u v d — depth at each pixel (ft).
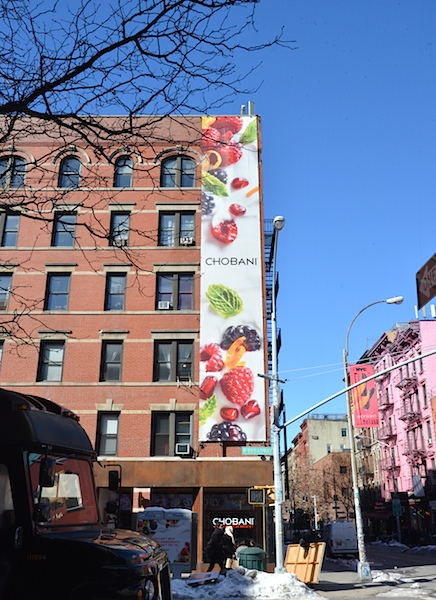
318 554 58.85
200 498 76.48
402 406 177.37
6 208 20.83
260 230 88.63
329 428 311.88
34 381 81.25
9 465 18.13
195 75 18.54
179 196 90.58
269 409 82.02
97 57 17.44
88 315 84.48
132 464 77.56
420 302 33.55
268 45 18.37
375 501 208.13
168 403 80.69
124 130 19.84
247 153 92.48
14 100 18.38
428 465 156.04
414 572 75.36
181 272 87.10
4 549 17.33
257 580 50.96
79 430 22.53
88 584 16.92
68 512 20.06
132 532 22.43
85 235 87.76
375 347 200.75
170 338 83.66
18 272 86.17
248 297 85.15
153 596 19.25
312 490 282.56
